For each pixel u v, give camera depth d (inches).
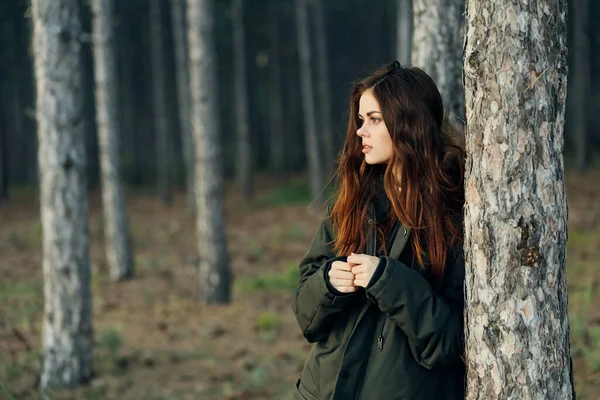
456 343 86.7
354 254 88.1
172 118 1239.5
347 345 89.9
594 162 907.4
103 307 376.8
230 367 265.3
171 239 639.1
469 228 87.4
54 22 230.8
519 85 83.2
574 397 89.4
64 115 234.1
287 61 1245.1
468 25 87.2
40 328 319.3
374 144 91.9
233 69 1219.9
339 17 1221.1
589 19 994.1
